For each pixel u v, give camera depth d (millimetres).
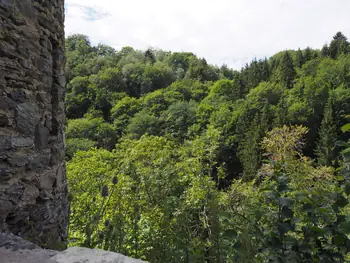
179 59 92375
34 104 3080
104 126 38188
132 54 93438
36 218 3051
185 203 5586
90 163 9117
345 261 1783
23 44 2883
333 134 25953
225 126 34156
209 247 2436
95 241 3424
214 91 50188
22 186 2793
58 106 3641
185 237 3410
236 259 2037
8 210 2584
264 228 2008
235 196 4074
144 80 62156
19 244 2031
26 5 2928
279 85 47031
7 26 2662
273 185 1924
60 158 3748
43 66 3295
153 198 6145
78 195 6336
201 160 7984
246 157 28141
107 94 52031
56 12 3623
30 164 2936
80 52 83062
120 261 1942
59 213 3645
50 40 3521
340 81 42031
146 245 4160
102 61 74000
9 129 2674
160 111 43031
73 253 1998
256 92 41031
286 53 59406
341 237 1717
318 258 1773
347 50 67125
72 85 52656
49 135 3459
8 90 2678
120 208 5043
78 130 37688
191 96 52812
